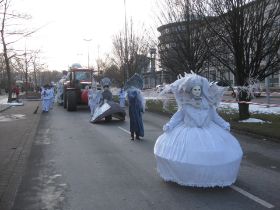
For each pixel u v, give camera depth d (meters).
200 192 7.05
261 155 10.59
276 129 14.35
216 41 18.75
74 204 6.64
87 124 19.38
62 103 37.25
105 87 20.58
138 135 14.01
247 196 6.81
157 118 21.95
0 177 8.38
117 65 47.62
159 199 6.75
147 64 37.22
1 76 76.88
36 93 56.00
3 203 6.64
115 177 8.41
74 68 31.38
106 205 6.55
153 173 8.67
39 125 19.16
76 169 9.29
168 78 25.03
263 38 16.72
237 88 17.72
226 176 7.11
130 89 13.95
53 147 12.54
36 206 6.59
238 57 17.14
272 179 7.96
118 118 20.75
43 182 8.12
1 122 19.91
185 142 7.20
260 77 17.77
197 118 7.36
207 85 7.62
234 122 16.94
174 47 21.47
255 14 16.50
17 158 10.41
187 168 7.08
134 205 6.50
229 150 7.14
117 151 11.63
